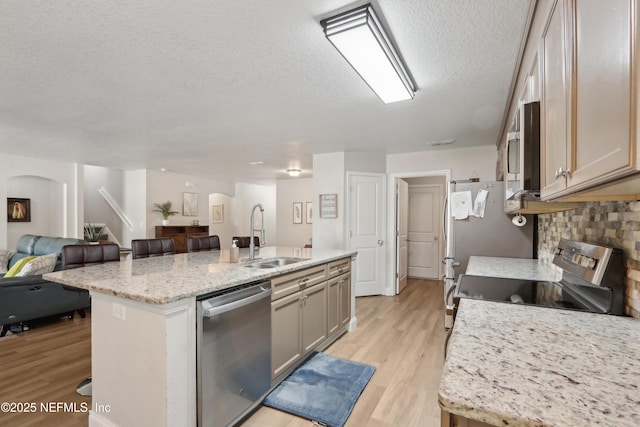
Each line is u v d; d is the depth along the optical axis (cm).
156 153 496
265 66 213
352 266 346
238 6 153
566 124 100
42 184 568
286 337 230
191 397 155
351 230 487
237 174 732
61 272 206
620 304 122
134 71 220
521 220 297
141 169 656
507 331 102
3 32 173
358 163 490
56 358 267
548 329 104
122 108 294
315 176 505
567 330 103
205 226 753
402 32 175
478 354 84
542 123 135
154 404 149
